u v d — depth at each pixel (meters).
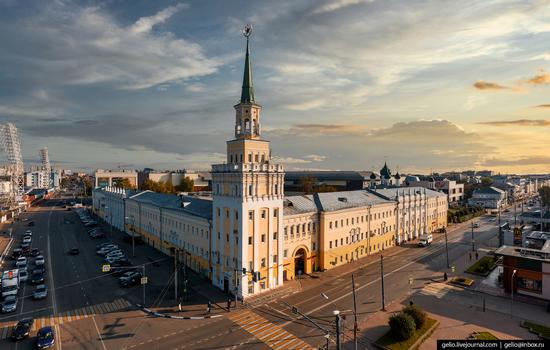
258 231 57.00
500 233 94.19
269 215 58.66
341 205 78.19
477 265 74.19
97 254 85.06
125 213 115.25
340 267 73.75
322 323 46.47
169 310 50.62
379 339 41.28
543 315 49.25
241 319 47.78
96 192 159.38
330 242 72.94
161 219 87.12
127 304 53.03
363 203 85.25
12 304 50.97
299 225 67.25
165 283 62.53
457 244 97.94
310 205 72.56
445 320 47.59
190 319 47.72
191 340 41.81
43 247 93.12
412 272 70.38
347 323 46.50
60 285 61.97
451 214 140.25
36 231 117.69
